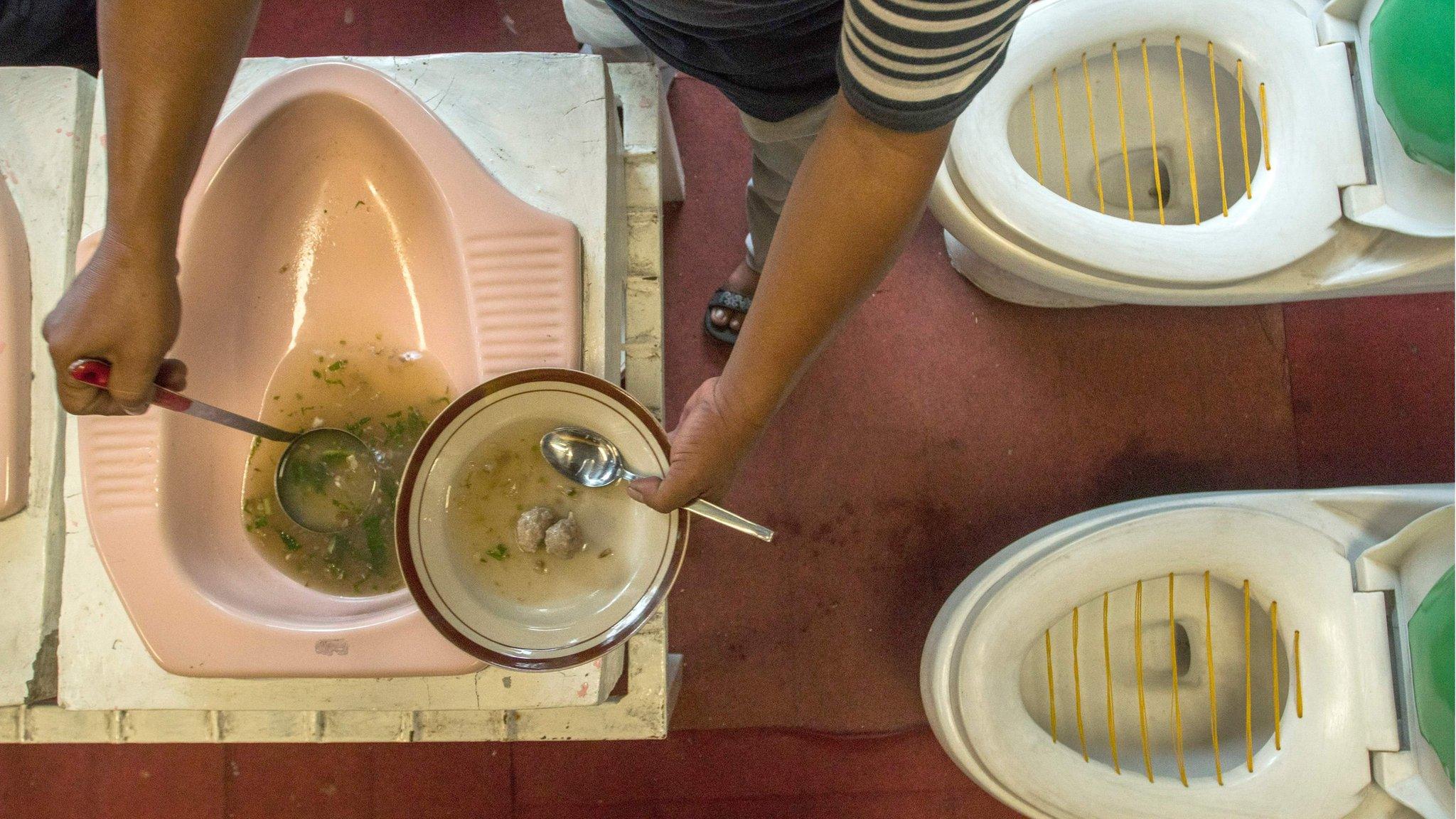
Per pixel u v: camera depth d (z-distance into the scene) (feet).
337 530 2.64
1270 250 3.30
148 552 2.37
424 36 4.97
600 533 2.56
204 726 2.77
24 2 3.51
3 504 2.58
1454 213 3.09
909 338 4.77
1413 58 2.85
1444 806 2.94
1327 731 3.12
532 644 2.39
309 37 4.96
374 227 2.73
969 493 4.66
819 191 1.58
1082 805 3.28
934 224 4.86
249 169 2.48
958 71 1.30
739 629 4.57
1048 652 3.57
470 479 2.55
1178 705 3.42
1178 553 3.27
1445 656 2.78
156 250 1.87
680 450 2.17
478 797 4.50
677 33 2.38
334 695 2.61
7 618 2.62
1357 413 4.69
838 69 1.42
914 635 4.56
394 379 2.74
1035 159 4.16
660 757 4.50
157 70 1.63
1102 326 4.78
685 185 4.89
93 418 2.39
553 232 2.52
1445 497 3.16
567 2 3.33
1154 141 3.65
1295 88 3.29
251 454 2.65
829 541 4.62
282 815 4.48
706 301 4.82
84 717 2.74
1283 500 3.31
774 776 4.50
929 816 4.48
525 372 2.35
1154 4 3.42
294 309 2.74
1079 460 4.69
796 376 1.95
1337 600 3.14
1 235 2.61
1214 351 4.75
